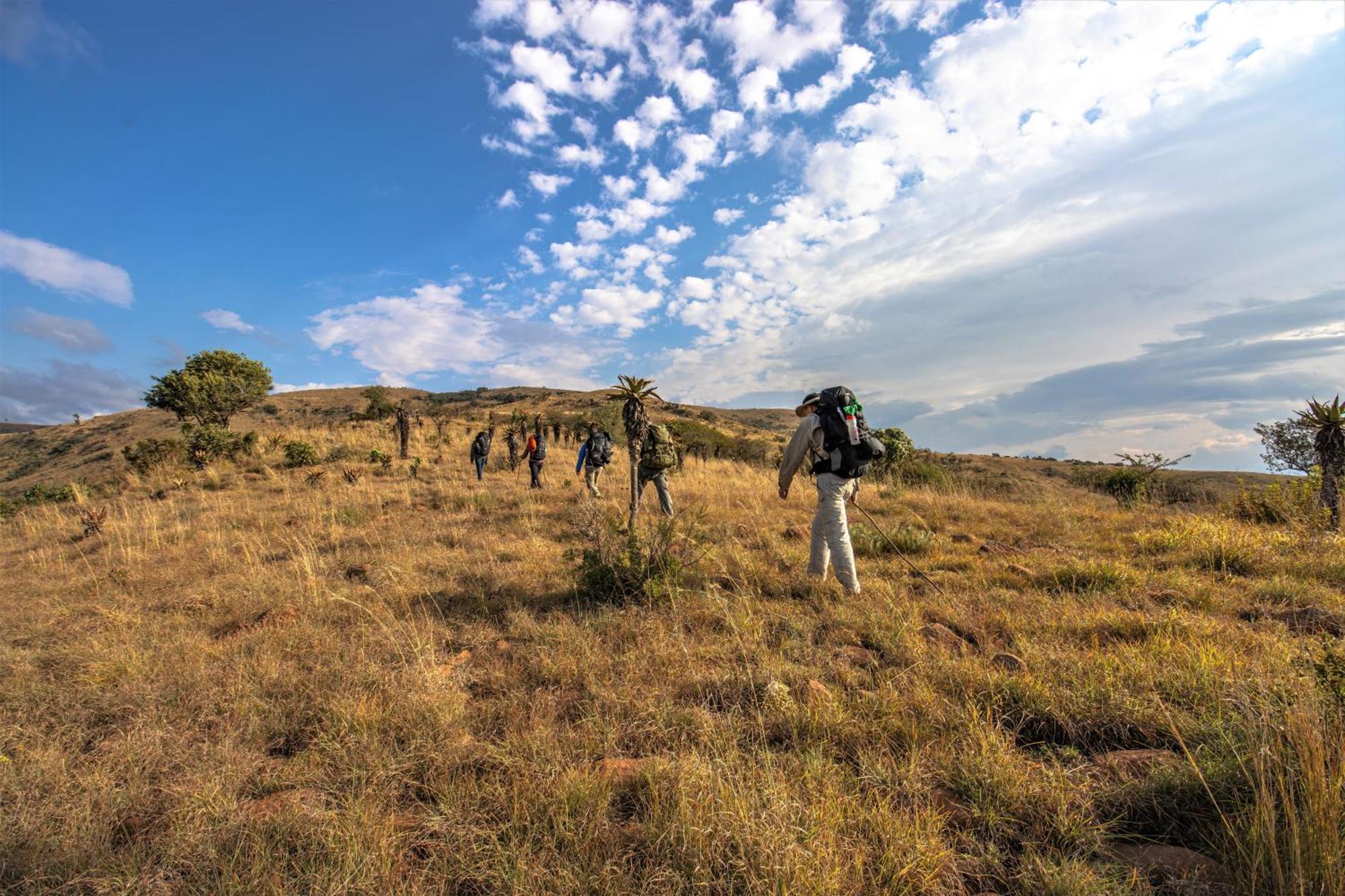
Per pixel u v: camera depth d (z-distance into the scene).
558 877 1.74
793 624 3.95
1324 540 5.71
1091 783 2.12
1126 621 3.70
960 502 9.73
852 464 4.79
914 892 1.69
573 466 18.67
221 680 3.42
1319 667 2.36
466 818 2.05
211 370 35.03
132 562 7.41
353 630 4.25
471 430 30.12
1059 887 1.63
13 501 16.67
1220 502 9.02
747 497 10.27
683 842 1.82
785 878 1.64
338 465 17.78
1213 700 2.53
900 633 3.67
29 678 3.62
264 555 7.28
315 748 2.64
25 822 2.07
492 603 4.79
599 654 3.55
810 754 2.35
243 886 1.75
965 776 2.19
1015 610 4.17
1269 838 1.59
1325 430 7.41
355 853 1.82
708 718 2.68
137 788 2.34
